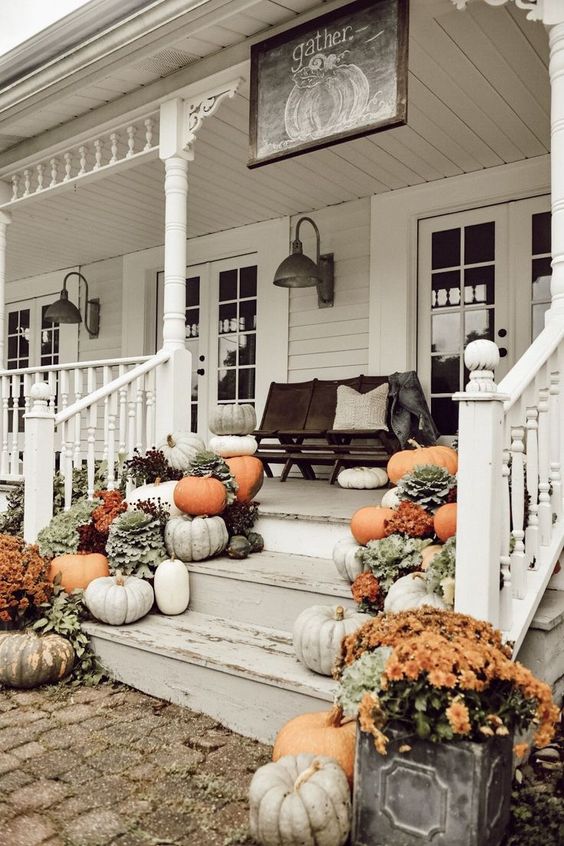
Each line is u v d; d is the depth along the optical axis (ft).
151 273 24.91
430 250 18.01
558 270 9.29
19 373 16.35
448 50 11.97
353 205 19.25
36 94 14.55
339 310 19.45
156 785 6.75
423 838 5.40
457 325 17.53
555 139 9.34
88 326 26.11
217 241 22.35
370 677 5.84
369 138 15.25
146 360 13.92
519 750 5.28
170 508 11.68
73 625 9.78
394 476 11.21
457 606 7.12
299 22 11.56
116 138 15.42
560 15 9.29
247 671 8.01
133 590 9.98
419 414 16.56
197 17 11.72
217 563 10.71
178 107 13.74
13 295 29.68
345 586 9.11
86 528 11.19
